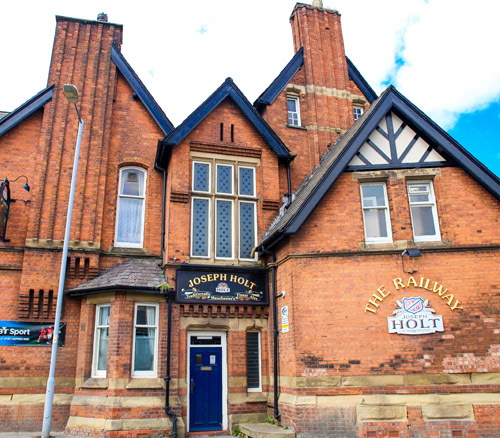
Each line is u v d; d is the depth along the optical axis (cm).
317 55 1756
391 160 1264
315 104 1678
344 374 1097
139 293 1227
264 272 1346
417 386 1080
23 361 1200
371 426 1049
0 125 1350
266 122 1522
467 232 1203
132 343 1198
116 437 1088
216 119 1464
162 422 1139
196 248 1342
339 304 1147
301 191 1461
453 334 1117
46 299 1245
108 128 1443
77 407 1159
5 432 1139
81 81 1453
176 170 1360
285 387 1165
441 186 1245
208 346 1284
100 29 1534
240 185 1441
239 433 1186
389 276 1164
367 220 1245
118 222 1409
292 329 1142
